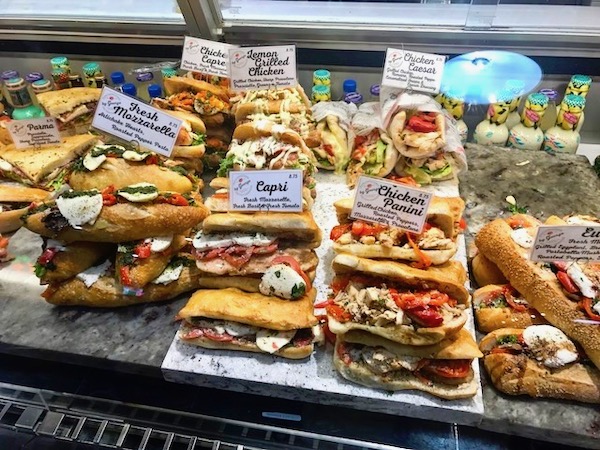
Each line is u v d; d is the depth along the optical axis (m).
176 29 0.88
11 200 0.77
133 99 0.69
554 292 0.56
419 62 0.77
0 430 0.65
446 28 0.80
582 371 0.54
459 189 0.82
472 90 0.84
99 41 0.93
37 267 0.64
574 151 0.88
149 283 0.65
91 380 0.67
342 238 0.62
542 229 0.55
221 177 0.75
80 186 0.66
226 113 0.87
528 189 0.81
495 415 0.53
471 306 0.63
